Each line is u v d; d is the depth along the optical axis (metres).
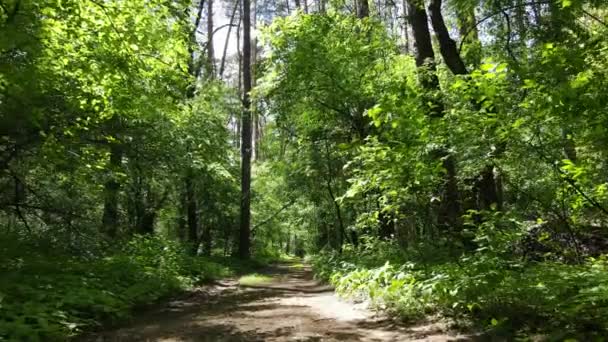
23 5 7.07
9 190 11.29
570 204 7.61
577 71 5.95
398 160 7.06
